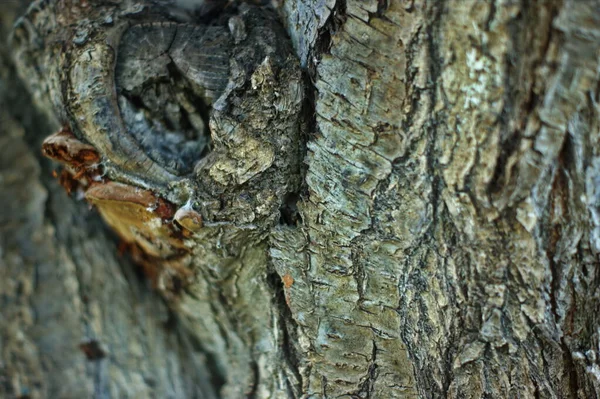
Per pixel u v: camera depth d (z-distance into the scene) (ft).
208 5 2.16
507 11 1.90
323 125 2.03
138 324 2.41
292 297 2.12
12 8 2.36
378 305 2.09
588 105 1.92
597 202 1.96
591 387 2.05
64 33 2.14
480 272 2.02
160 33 2.10
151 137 2.12
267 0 2.14
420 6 1.94
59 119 2.17
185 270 2.20
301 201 2.08
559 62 1.90
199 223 2.07
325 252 2.08
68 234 2.42
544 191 1.96
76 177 2.12
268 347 2.23
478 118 1.95
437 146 1.98
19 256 2.43
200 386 2.37
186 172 2.11
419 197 2.02
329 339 2.13
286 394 2.23
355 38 1.99
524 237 1.98
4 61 2.39
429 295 2.06
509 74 1.92
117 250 2.39
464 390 2.09
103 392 2.41
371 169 2.02
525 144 1.94
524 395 2.07
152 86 2.11
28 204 2.43
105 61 2.08
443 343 2.08
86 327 2.42
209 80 2.08
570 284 2.01
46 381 2.42
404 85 1.97
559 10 1.89
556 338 2.04
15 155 2.42
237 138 2.04
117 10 2.12
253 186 2.07
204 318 2.29
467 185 1.98
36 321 2.43
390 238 2.05
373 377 2.14
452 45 1.94
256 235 2.11
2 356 2.42
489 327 2.05
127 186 2.10
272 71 2.03
